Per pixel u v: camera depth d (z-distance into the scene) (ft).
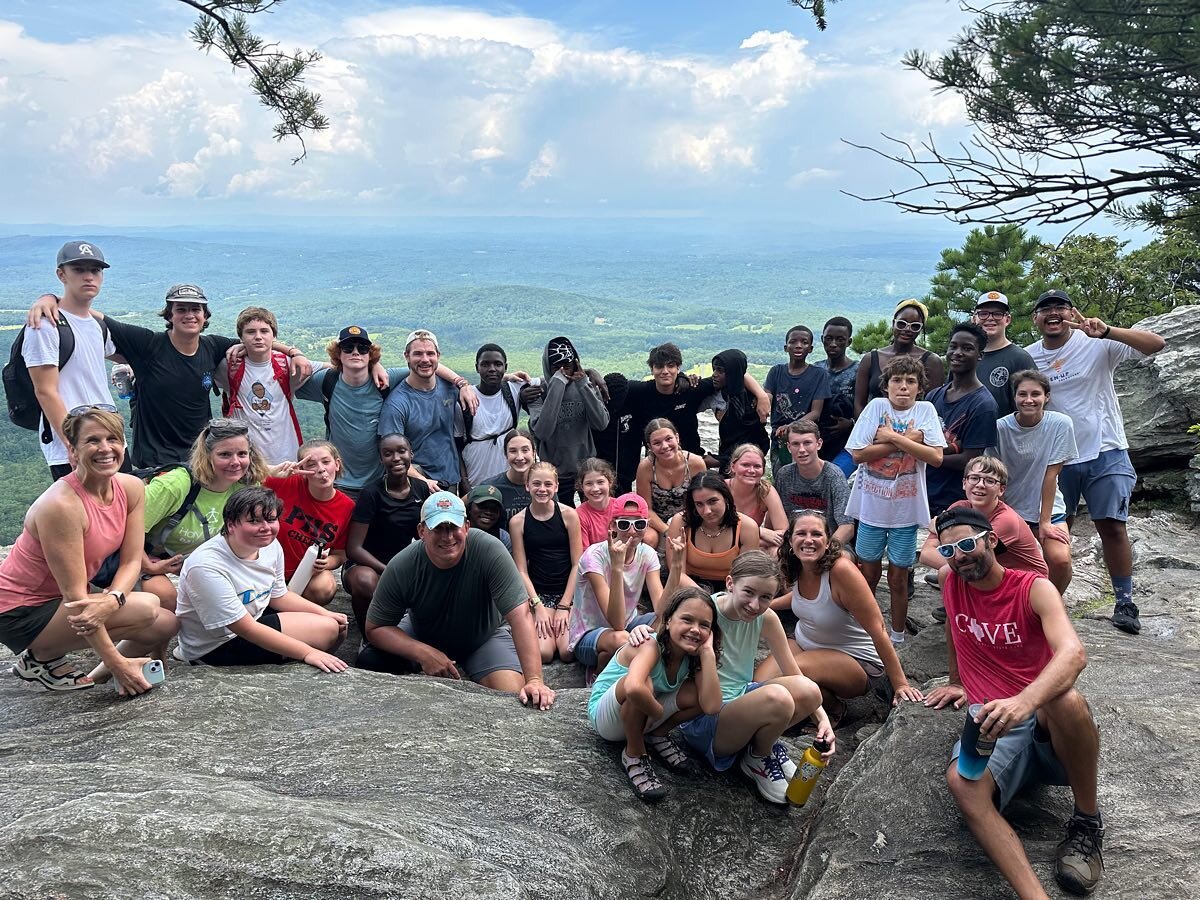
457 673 19.66
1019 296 58.13
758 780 15.79
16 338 20.59
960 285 61.72
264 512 17.65
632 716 14.58
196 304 23.15
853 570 18.15
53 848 10.80
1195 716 15.61
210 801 12.01
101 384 21.71
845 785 15.11
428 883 11.00
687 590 14.61
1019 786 13.11
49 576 15.97
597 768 15.15
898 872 12.74
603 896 12.25
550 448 27.48
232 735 15.23
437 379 26.68
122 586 16.12
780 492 24.67
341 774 14.15
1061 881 12.04
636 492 25.23
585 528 23.41
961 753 12.48
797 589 19.38
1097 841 12.25
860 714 19.45
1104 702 16.19
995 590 13.55
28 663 16.66
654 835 13.98
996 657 13.67
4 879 10.25
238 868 10.80
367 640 20.66
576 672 21.52
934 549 19.71
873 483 21.63
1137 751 14.67
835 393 28.84
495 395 27.68
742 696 15.24
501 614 19.63
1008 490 22.00
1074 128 35.73
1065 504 23.31
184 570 17.71
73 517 15.33
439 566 18.85
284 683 17.26
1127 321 62.85
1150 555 27.30
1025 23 34.27
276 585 19.42
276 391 24.73
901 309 26.68
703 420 48.37
